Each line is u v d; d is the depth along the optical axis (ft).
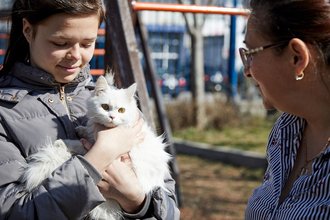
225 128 35.86
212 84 46.73
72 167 6.46
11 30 7.42
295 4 5.55
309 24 5.48
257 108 38.09
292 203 6.04
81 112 7.51
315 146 6.34
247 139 32.22
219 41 51.72
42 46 6.93
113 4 12.21
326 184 5.75
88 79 7.91
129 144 7.04
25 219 6.29
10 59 7.45
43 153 6.86
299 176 6.27
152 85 19.74
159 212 7.18
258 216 6.55
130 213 7.08
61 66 7.02
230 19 40.32
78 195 6.37
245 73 6.53
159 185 7.45
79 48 7.00
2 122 6.84
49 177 6.43
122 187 6.86
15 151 6.77
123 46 12.12
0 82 7.34
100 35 16.81
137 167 7.24
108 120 7.07
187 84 51.16
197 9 14.74
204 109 36.19
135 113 7.50
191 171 25.27
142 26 19.36
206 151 29.04
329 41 5.49
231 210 19.11
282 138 6.81
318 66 5.66
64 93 7.48
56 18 6.73
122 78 12.16
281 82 5.89
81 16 6.80
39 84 7.19
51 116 7.13
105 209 7.16
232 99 38.06
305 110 6.06
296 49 5.59
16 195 6.49
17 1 7.23
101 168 6.63
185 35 55.06
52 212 6.31
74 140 7.14
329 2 5.47
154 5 14.24
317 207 5.67
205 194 21.11
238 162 26.94
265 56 5.88
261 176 24.08
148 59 19.70
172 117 35.42
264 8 5.82
